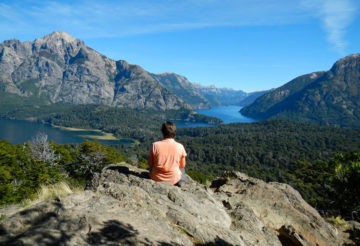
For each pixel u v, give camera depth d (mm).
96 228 2398
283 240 4852
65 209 2652
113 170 5254
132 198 3438
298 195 6516
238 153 166625
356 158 8719
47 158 30891
